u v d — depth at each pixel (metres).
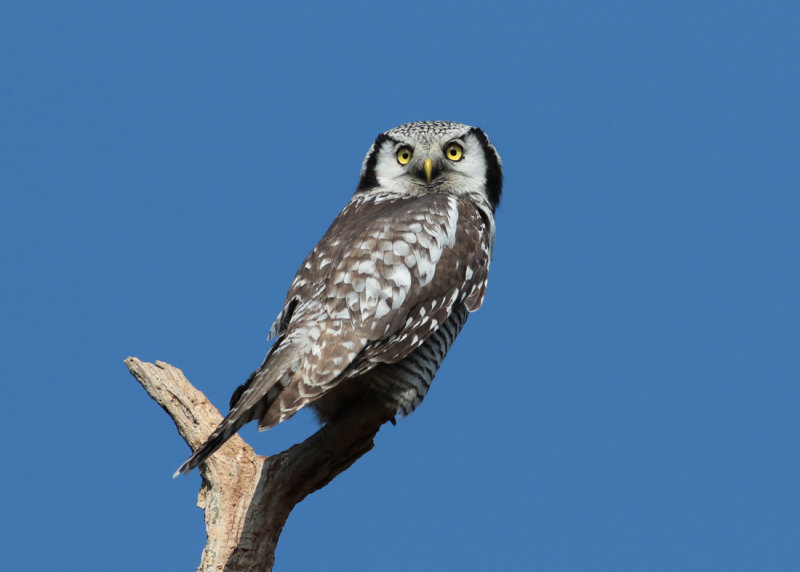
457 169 12.53
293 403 9.68
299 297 10.73
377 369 10.55
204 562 10.11
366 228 10.87
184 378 11.41
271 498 10.28
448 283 10.95
